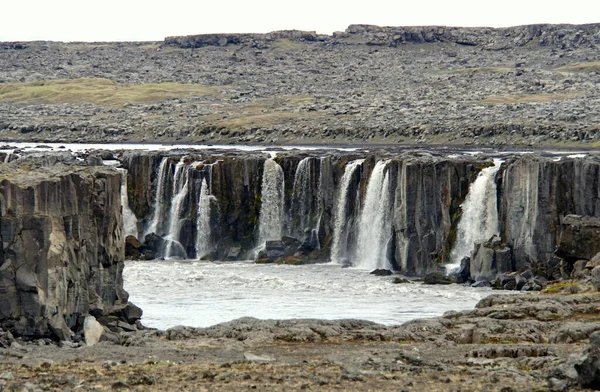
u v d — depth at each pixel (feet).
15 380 247.70
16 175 459.73
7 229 425.69
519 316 361.92
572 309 371.97
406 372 258.57
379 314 531.91
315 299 588.50
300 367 265.95
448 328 347.36
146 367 268.00
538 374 252.42
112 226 497.46
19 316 423.64
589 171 638.12
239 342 320.50
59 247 442.09
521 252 650.43
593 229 565.94
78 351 301.22
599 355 233.14
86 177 478.59
